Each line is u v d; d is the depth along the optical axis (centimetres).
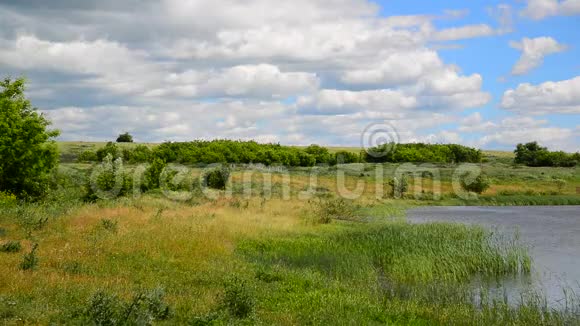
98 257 1712
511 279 1967
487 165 10900
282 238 2664
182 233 2298
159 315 1116
